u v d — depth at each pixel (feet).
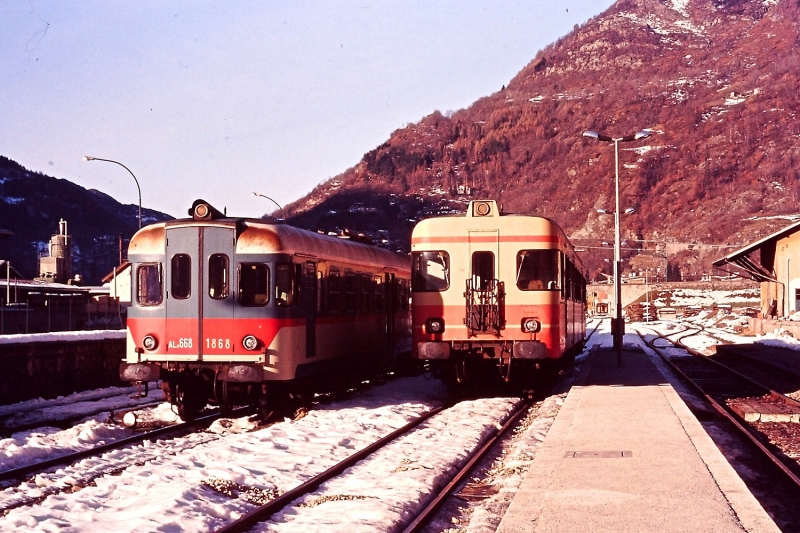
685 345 152.97
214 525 28.84
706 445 39.65
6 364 62.95
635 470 33.96
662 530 25.23
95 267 506.07
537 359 61.98
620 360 94.43
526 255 62.39
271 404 54.29
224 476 35.55
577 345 90.79
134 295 54.39
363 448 43.39
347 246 67.00
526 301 62.03
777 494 34.76
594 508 27.94
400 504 30.83
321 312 59.98
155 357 53.72
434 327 62.90
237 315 53.06
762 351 120.78
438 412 58.34
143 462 40.01
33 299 159.53
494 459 41.91
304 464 38.91
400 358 83.51
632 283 436.35
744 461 41.60
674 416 49.70
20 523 28.40
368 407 60.44
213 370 53.36
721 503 28.37
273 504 30.60
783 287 159.94
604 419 48.70
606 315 424.46
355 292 68.28
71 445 45.52
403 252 88.84
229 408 56.13
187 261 53.78
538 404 64.34
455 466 39.17
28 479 37.55
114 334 80.23
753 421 55.26
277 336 53.16
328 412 56.54
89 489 33.50
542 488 30.99
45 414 58.13
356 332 68.33
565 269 67.31
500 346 62.03
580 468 34.53
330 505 30.94
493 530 28.25
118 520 29.01
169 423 55.21
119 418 55.52
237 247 53.42
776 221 627.46
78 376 72.54
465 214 63.36
